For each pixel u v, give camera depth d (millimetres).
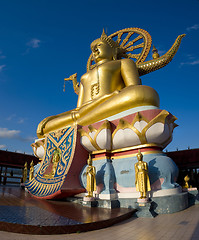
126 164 8898
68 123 11523
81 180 9859
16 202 7934
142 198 7125
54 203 8367
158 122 8445
